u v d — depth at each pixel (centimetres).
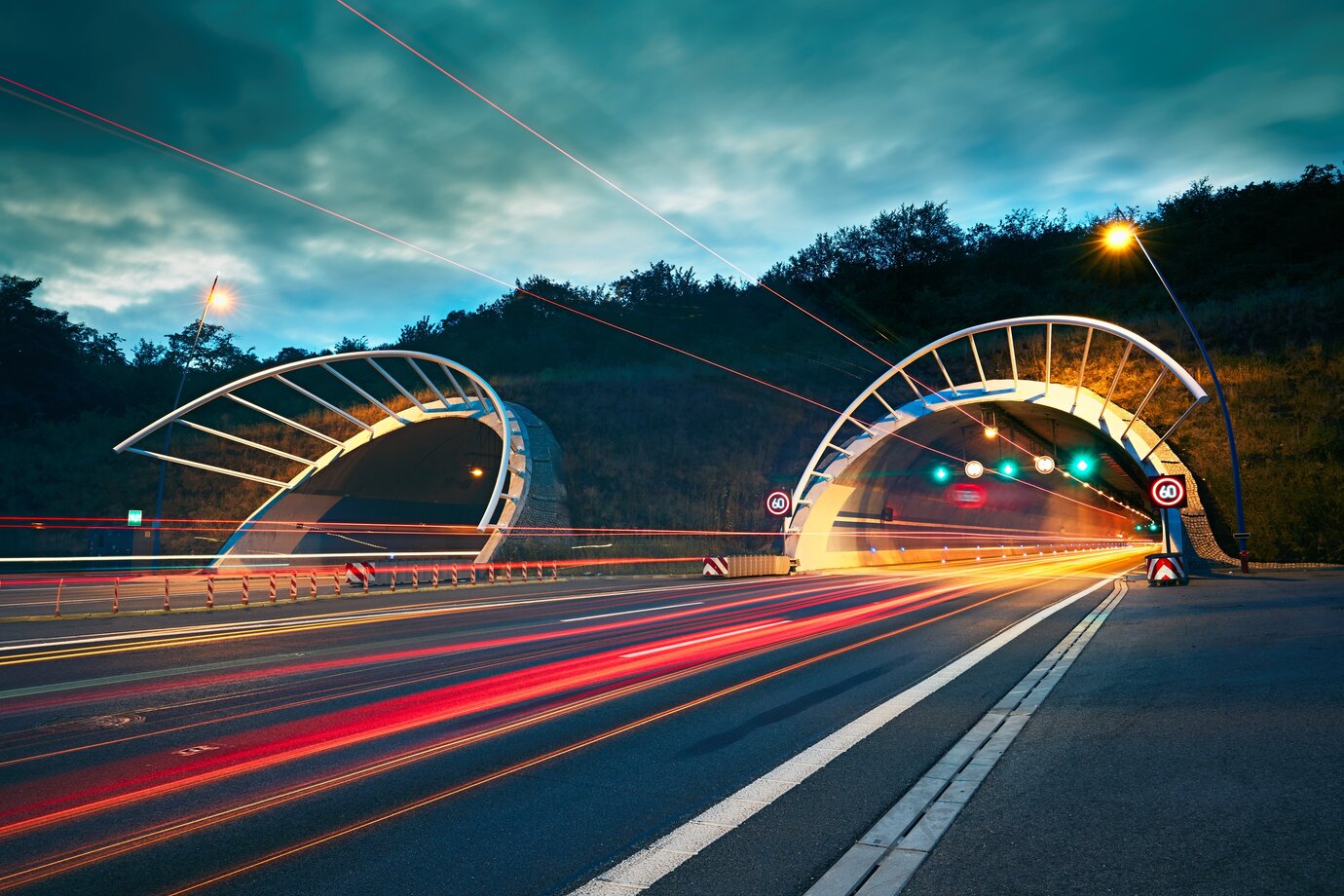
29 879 439
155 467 5938
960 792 549
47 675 1120
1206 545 3531
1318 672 906
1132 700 832
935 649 1333
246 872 446
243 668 1179
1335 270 5925
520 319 10288
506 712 870
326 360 5188
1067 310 7256
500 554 4569
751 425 6009
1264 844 421
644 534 5347
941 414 4612
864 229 9612
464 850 475
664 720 827
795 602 2386
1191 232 7850
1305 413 3869
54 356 7312
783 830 496
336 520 5728
